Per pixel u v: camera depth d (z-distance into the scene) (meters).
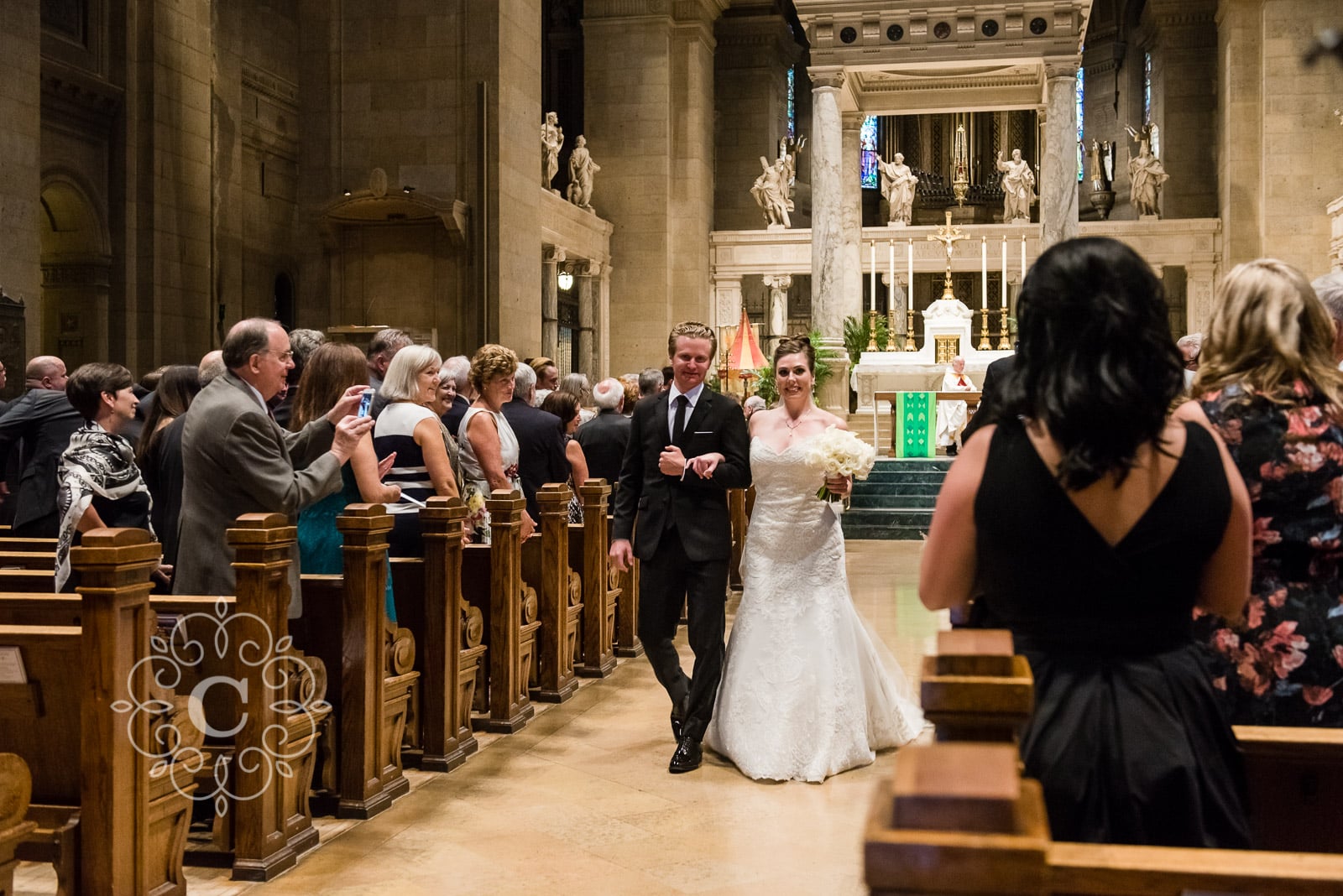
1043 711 1.94
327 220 16.22
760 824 4.66
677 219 27.30
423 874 4.11
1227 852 1.51
